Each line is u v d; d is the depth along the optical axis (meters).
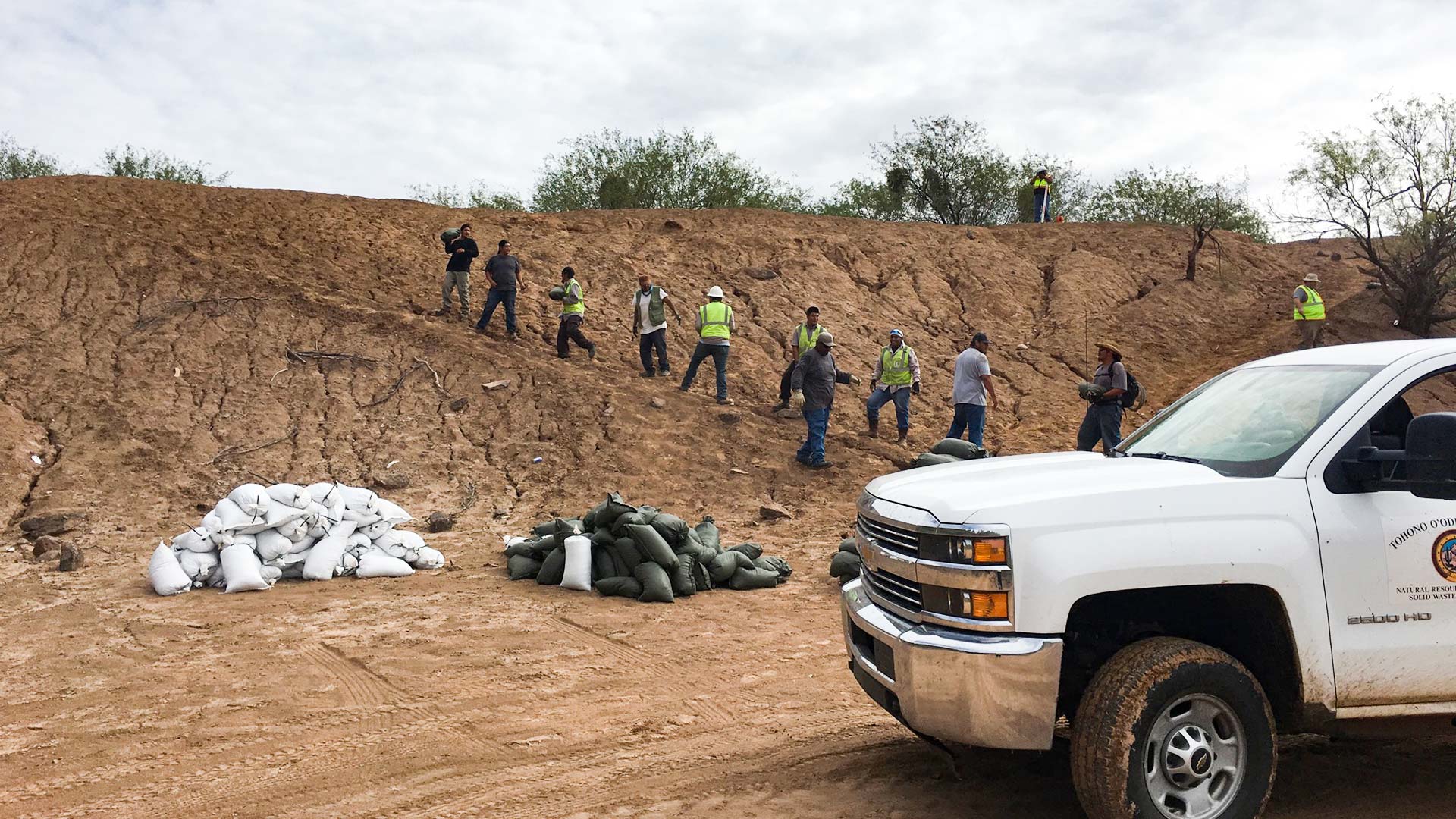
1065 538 3.75
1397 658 3.90
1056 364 20.34
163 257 17.78
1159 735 3.76
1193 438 4.68
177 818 4.42
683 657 7.05
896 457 15.30
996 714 3.72
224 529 9.30
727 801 4.53
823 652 7.20
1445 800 4.36
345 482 13.16
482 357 16.70
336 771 4.95
